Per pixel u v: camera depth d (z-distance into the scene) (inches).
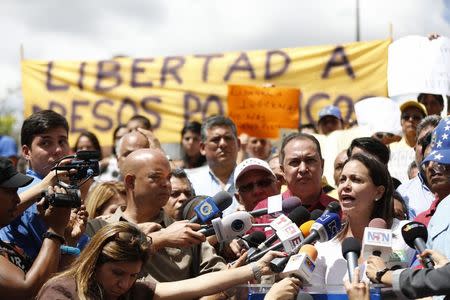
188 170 346.0
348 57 420.5
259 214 220.1
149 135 315.9
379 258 192.5
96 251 184.1
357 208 221.9
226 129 326.6
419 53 311.7
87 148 376.5
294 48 430.0
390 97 350.6
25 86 460.4
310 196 255.0
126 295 194.4
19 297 193.3
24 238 222.5
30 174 242.7
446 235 202.7
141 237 186.4
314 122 422.3
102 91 453.7
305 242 200.5
